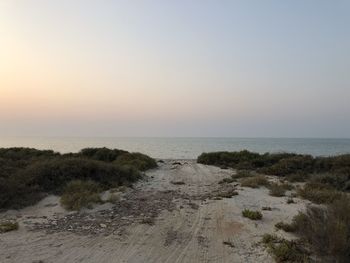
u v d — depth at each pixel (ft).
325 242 22.93
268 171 69.77
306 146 304.50
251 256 24.63
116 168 55.16
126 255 24.54
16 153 82.43
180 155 173.58
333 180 52.75
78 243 26.68
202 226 31.71
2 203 36.17
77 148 236.02
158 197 44.14
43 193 42.29
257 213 33.86
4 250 24.64
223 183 56.59
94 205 38.01
